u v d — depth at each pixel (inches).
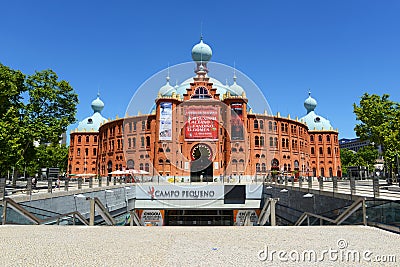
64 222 951.6
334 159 3179.1
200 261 329.4
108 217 975.0
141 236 471.2
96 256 348.5
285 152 2404.0
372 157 3196.4
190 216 1604.3
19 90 1379.2
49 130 1355.8
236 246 399.9
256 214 1525.6
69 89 1473.9
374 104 1727.4
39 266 308.5
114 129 2497.5
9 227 556.7
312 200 1005.2
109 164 2490.2
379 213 550.6
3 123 1103.6
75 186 1379.2
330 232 502.0
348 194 757.9
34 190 1109.1
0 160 1091.3
